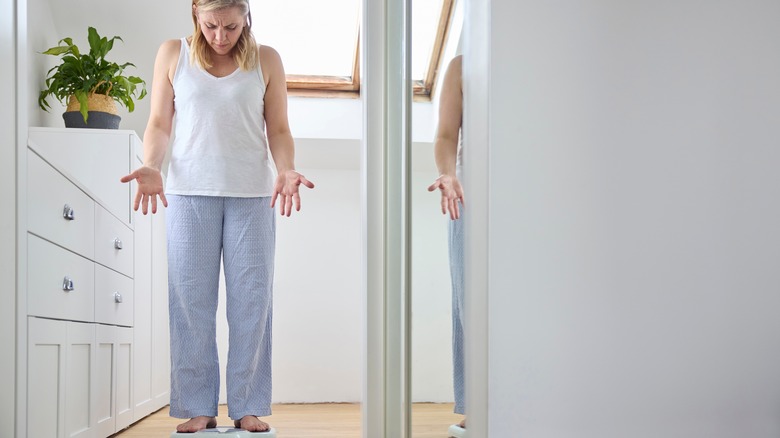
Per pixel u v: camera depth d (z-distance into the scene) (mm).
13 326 1891
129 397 3105
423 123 1540
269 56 2525
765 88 769
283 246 4207
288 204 2404
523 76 1029
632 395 908
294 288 4199
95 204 2658
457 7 1210
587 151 958
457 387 1199
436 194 1387
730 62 793
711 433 821
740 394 807
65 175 2320
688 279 846
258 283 2430
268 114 2543
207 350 2422
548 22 973
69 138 3309
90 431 2506
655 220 874
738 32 783
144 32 3783
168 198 2463
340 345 4191
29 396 1967
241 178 2418
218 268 2465
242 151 2434
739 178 790
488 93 1049
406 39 1784
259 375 2490
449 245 1273
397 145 1911
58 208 2256
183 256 2410
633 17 879
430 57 1446
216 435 2258
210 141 2416
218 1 2303
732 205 797
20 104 1951
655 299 877
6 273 1885
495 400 1037
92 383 2559
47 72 3668
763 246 783
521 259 1021
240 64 2438
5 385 1870
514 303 1034
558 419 983
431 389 1435
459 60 1209
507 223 1034
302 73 3992
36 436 2014
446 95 1305
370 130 2049
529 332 1025
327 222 4238
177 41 2492
